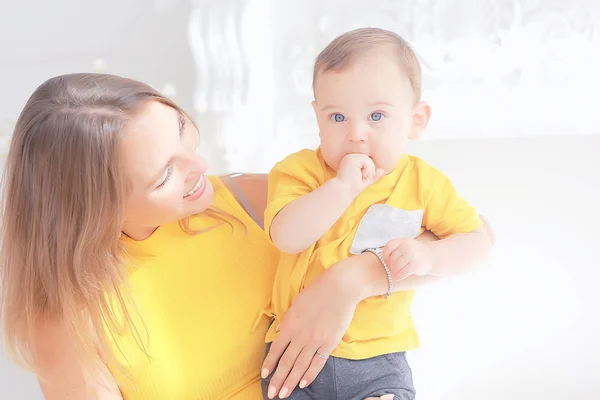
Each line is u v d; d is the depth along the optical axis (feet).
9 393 5.73
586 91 6.56
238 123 6.82
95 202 3.87
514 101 6.62
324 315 3.98
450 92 6.64
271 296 4.57
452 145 6.64
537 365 5.56
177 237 4.51
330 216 3.89
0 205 4.26
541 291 5.87
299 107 6.85
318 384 4.05
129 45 6.46
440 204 4.31
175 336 4.36
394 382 4.07
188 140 4.19
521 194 6.21
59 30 6.27
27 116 3.97
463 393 5.50
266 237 4.73
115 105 3.87
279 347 4.14
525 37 6.48
